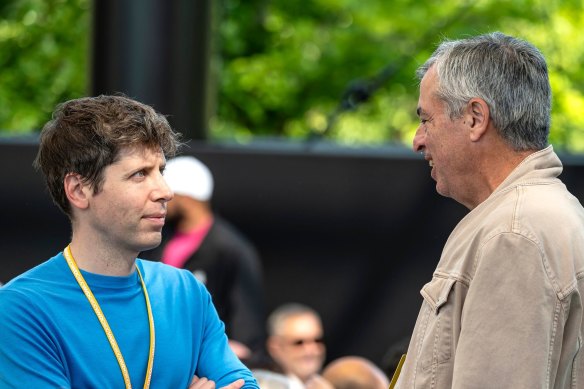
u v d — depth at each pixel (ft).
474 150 22.76
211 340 23.88
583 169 51.44
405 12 91.30
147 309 22.63
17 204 52.11
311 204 52.54
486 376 21.01
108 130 21.84
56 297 21.97
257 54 100.01
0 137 53.52
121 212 21.85
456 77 22.71
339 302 52.54
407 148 54.39
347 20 98.22
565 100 84.12
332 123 55.62
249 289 49.75
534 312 21.03
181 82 53.11
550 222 21.58
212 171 52.34
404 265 52.44
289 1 99.91
